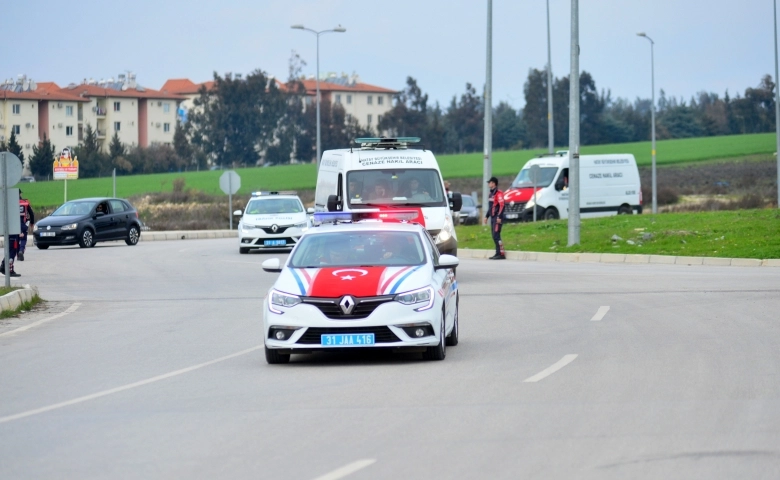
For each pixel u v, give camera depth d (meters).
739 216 118.56
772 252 92.62
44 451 26.73
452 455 25.28
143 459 25.52
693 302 61.22
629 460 24.45
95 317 61.44
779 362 39.28
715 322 51.88
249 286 79.81
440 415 30.34
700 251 97.31
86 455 26.12
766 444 25.89
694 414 29.73
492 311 59.53
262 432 28.42
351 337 40.12
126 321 59.00
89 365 42.56
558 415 29.97
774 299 61.50
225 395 34.72
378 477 23.27
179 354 45.34
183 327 55.50
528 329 51.25
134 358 44.38
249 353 45.38
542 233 122.44
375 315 40.16
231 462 24.97
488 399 32.84
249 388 36.12
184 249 134.12
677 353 42.03
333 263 44.06
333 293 40.62
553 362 40.50
